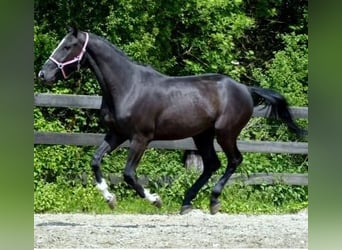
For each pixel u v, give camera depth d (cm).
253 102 1126
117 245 904
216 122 1081
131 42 1563
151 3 1571
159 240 950
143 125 1038
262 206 1341
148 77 1052
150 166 1369
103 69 1025
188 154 1380
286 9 1897
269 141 1438
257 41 1895
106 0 1554
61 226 1058
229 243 942
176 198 1325
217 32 1662
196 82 1081
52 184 1298
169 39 1612
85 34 1023
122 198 1344
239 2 1636
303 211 1363
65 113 1502
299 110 1386
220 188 1098
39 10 1543
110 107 1037
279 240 978
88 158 1363
